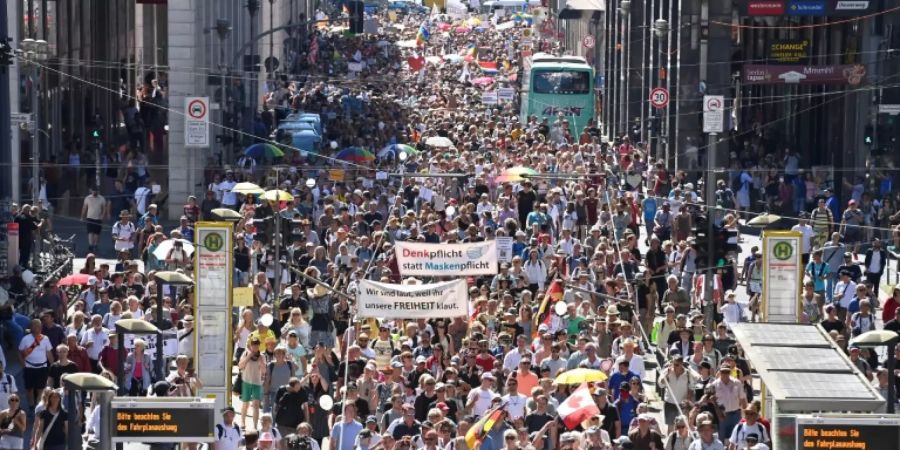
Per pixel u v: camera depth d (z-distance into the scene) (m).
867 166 93.25
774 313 48.75
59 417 41.66
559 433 41.19
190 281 46.50
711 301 58.22
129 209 92.69
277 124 122.19
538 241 64.88
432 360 46.72
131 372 47.00
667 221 78.06
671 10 106.50
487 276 61.75
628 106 130.75
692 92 102.88
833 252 63.84
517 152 102.25
